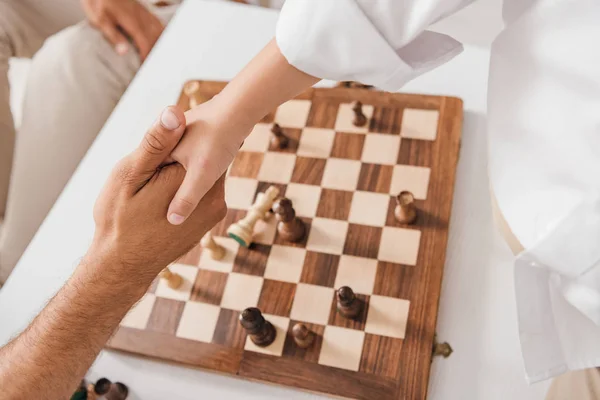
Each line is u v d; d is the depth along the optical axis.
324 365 1.04
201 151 0.75
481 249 1.14
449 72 1.36
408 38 0.68
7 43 1.92
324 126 1.30
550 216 0.76
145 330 1.12
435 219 1.14
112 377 1.10
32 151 1.86
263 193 1.20
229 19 1.56
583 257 0.74
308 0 0.65
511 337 1.04
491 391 1.00
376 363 1.02
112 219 0.81
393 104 1.30
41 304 1.19
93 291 0.79
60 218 1.31
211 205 0.84
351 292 1.02
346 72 0.72
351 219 1.17
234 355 1.07
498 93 0.80
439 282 1.08
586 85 0.70
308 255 1.15
